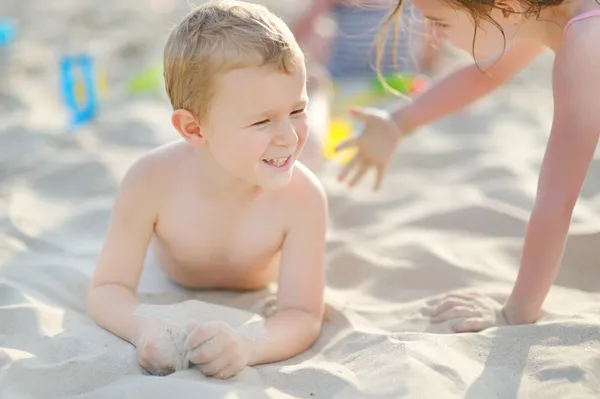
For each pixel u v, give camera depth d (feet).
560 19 5.34
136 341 4.99
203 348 4.57
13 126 10.69
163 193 5.46
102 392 4.34
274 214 5.46
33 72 13.73
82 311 5.81
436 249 6.97
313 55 11.97
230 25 4.64
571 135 5.05
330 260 6.90
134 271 5.54
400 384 4.60
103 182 8.85
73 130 10.61
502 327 5.27
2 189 8.57
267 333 5.06
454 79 6.90
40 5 19.58
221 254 5.67
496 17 5.29
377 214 8.09
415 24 8.83
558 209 5.16
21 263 6.51
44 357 4.90
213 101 4.68
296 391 4.66
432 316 5.73
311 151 8.12
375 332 5.32
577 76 4.99
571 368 4.75
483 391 4.58
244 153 4.71
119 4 19.88
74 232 7.63
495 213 7.72
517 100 12.07
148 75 13.08
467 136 10.62
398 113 6.95
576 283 6.40
